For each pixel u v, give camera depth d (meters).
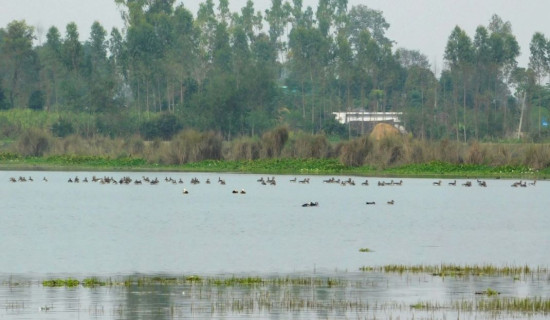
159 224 175.38
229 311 91.19
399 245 145.12
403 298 98.00
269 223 178.00
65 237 153.62
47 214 195.12
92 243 145.38
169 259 127.69
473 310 91.19
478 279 110.38
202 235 157.50
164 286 105.12
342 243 147.00
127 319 87.81
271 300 96.62
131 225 173.50
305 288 103.94
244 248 139.88
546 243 148.75
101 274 114.56
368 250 138.38
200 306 93.50
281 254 133.38
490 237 156.88
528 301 94.88
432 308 92.44
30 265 121.88
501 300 96.50
